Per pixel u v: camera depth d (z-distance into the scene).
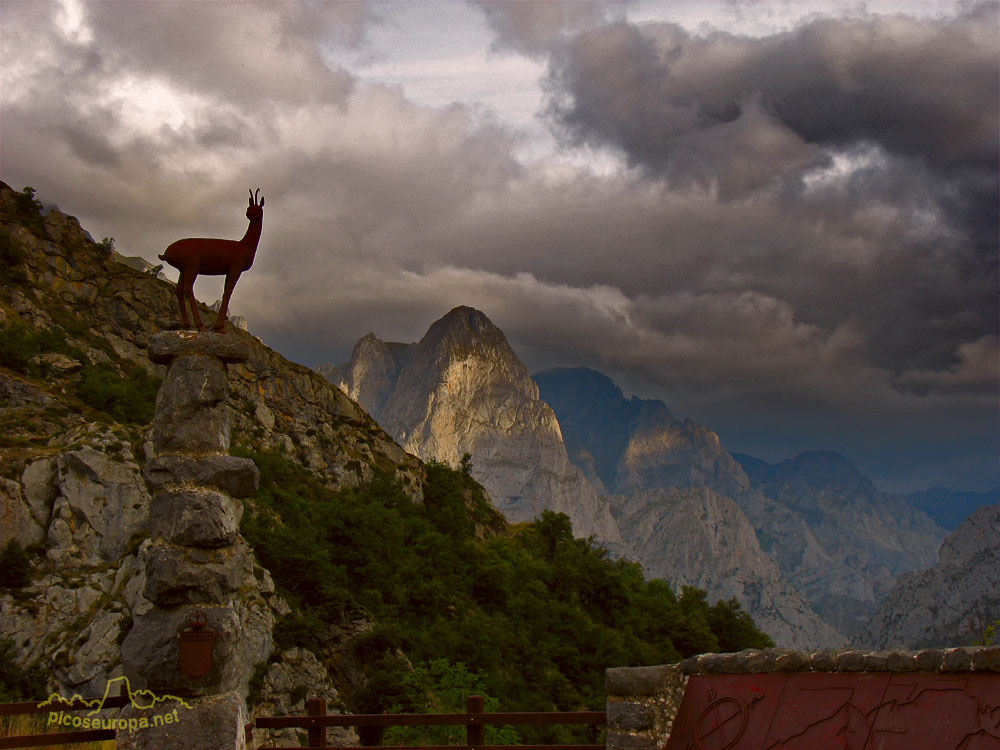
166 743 13.14
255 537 96.31
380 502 149.00
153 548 13.91
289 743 59.19
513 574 140.38
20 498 70.81
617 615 140.38
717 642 141.88
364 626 86.00
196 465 14.14
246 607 70.25
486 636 95.81
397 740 51.31
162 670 13.31
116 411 112.94
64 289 147.88
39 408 99.50
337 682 79.19
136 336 147.62
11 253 144.38
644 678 11.95
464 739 51.78
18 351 116.38
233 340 14.78
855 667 10.38
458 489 180.12
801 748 10.21
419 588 110.50
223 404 14.70
